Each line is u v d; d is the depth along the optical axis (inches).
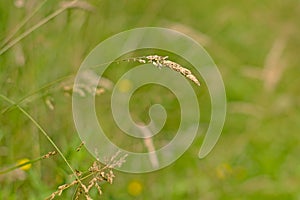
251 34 336.2
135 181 209.5
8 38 178.2
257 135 263.6
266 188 233.6
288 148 263.0
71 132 189.8
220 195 224.4
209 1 322.0
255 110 271.4
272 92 283.3
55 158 179.9
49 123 187.2
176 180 222.5
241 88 291.7
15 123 179.8
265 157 250.1
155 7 259.3
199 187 223.3
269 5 346.0
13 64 186.9
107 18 231.6
